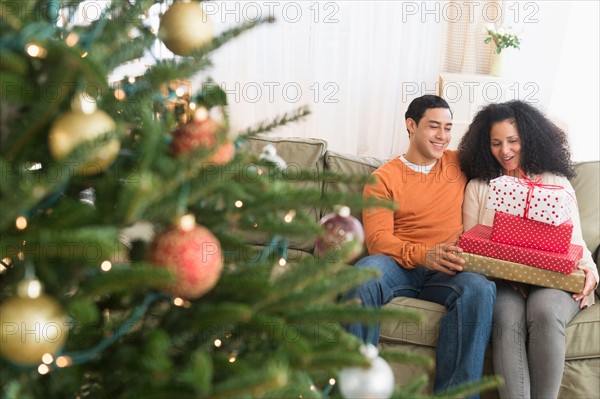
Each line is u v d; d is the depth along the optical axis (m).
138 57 0.83
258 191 0.82
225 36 0.80
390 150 4.34
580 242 1.95
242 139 0.90
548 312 1.73
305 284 0.75
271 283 0.75
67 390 0.73
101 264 0.67
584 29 3.87
